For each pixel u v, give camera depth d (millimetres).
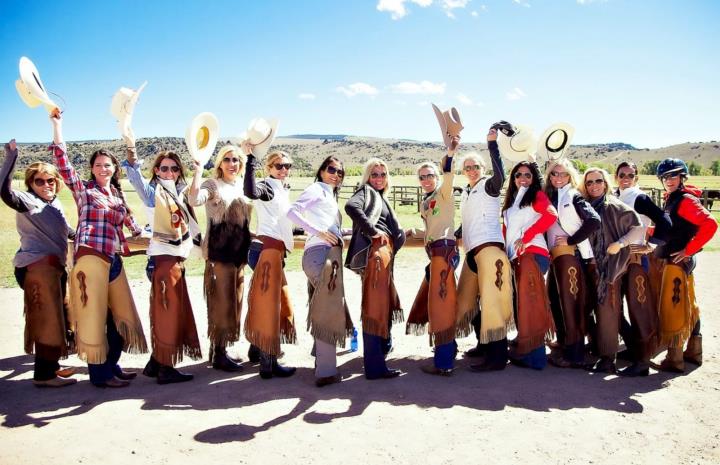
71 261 5523
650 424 4277
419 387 5078
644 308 5414
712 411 4516
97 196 4977
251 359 5941
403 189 33469
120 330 5070
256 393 4938
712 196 25562
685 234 5402
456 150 5293
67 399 4793
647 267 5578
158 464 3637
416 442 3963
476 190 5504
